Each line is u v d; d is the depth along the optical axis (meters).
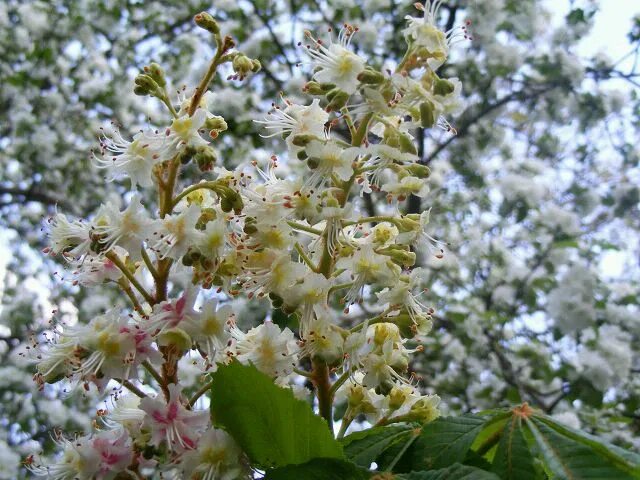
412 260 0.28
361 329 0.28
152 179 0.28
